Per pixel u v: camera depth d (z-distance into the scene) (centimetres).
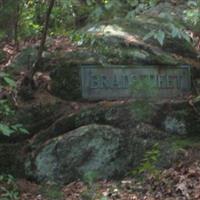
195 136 333
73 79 345
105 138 316
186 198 274
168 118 333
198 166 298
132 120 325
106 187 299
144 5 301
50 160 313
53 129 323
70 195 292
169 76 361
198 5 324
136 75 354
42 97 341
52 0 331
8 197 285
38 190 300
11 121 328
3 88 345
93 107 329
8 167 319
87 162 313
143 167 304
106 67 349
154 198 281
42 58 361
